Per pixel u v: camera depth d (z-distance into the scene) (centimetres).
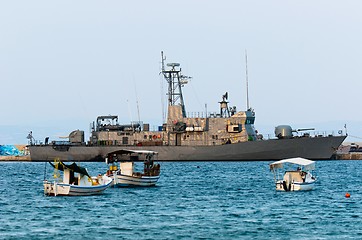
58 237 9544
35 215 11388
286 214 11525
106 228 10188
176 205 12644
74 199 13388
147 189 15538
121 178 15650
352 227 10275
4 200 13338
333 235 9688
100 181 14662
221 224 10519
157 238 9481
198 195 14338
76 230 10038
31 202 12988
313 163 14638
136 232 9881
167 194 14475
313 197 13888
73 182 13925
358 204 12762
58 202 12950
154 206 12500
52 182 13975
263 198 13750
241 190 15438
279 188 15188
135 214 11512
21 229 10125
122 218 11081
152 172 16288
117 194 14312
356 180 18475
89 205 12556
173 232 9881
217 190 15462
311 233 9819
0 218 11100
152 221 10800
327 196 14062
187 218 11100
